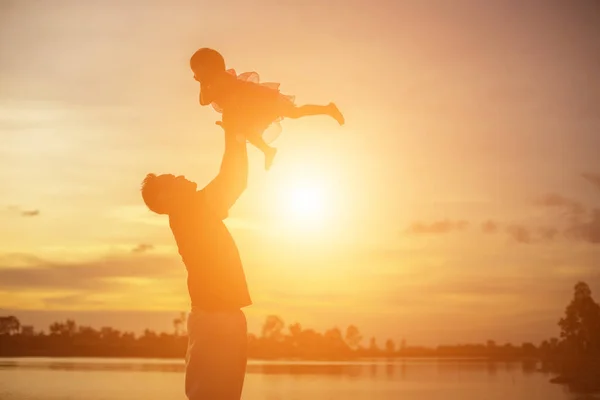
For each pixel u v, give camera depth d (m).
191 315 2.43
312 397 6.07
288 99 2.59
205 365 2.36
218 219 2.48
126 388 6.57
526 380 7.50
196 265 2.42
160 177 2.57
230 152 2.53
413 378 7.65
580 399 6.07
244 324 2.43
